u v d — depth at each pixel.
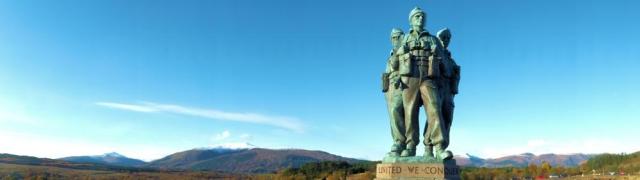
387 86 21.33
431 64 20.08
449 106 21.16
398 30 21.44
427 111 20.23
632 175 180.25
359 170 174.75
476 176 163.88
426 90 20.14
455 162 20.52
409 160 19.66
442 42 21.41
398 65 20.75
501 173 185.75
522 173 193.38
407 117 20.42
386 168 19.98
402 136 20.61
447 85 21.22
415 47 20.47
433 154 20.31
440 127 19.94
